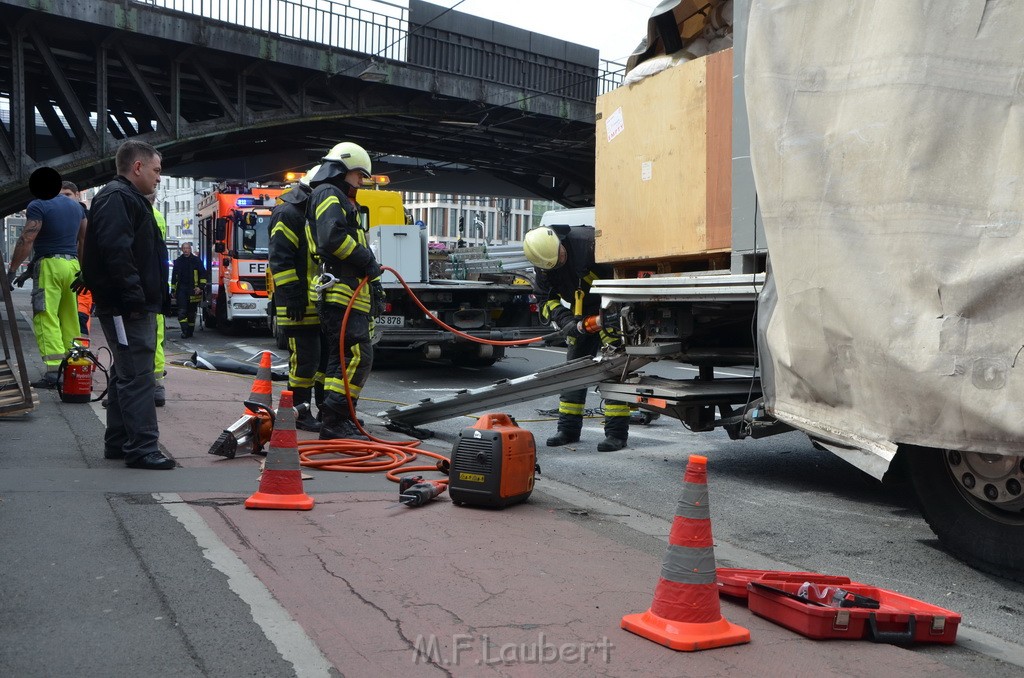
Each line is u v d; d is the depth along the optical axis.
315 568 3.78
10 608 3.21
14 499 4.64
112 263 5.29
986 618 3.70
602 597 3.59
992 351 3.67
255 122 23.83
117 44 21.03
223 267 21.33
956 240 3.80
